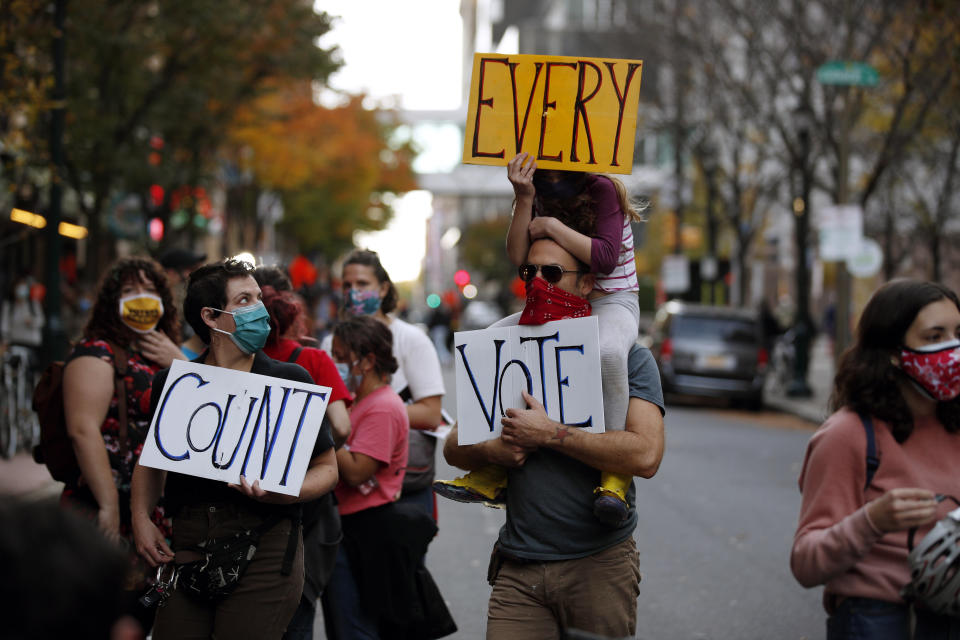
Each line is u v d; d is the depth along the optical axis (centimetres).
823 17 2205
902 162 2134
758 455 1527
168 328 489
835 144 2150
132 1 1705
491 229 10444
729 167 3459
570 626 355
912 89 1802
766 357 2298
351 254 584
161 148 1973
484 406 368
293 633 466
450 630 512
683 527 1012
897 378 326
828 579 316
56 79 1450
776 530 1000
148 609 443
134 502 389
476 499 379
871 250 2011
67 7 1505
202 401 374
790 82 2259
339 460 487
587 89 379
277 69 2083
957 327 321
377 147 3791
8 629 126
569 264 364
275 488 367
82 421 442
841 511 320
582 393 353
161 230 2078
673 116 3000
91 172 1808
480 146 384
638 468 341
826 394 2498
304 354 468
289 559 376
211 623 374
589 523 353
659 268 5359
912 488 309
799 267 2412
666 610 720
